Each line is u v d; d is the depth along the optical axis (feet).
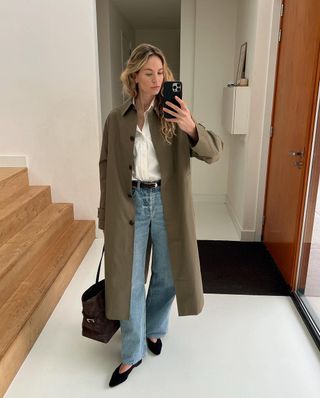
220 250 10.35
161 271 5.42
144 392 5.29
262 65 9.66
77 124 10.11
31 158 10.41
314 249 7.70
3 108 10.02
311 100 6.86
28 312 6.20
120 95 18.11
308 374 5.64
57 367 5.76
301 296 7.66
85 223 10.57
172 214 4.90
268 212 10.28
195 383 5.45
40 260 8.12
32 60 9.64
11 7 9.25
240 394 5.24
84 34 9.42
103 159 5.25
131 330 5.28
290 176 8.18
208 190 15.38
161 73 4.34
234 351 6.15
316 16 6.68
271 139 9.97
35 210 9.44
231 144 13.98
